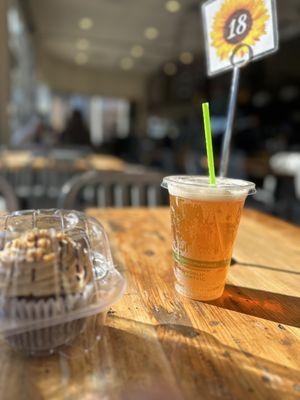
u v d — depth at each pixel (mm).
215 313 270
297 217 1358
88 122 5098
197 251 277
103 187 731
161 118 4855
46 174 1314
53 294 205
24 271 205
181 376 197
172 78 4336
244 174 1580
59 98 4691
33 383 186
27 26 2889
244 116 2666
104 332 236
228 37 408
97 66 4652
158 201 762
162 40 3381
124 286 250
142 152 3559
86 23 2963
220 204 264
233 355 218
